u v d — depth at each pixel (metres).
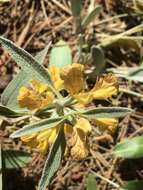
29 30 0.25
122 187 0.21
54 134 0.15
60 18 0.26
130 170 0.23
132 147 0.21
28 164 0.23
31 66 0.15
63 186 0.23
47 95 0.15
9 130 0.23
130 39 0.24
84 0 0.26
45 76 0.15
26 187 0.22
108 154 0.23
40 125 0.15
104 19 0.26
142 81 0.23
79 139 0.15
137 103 0.24
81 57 0.23
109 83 0.15
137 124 0.24
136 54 0.25
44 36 0.25
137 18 0.26
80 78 0.15
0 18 0.25
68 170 0.23
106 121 0.15
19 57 0.15
